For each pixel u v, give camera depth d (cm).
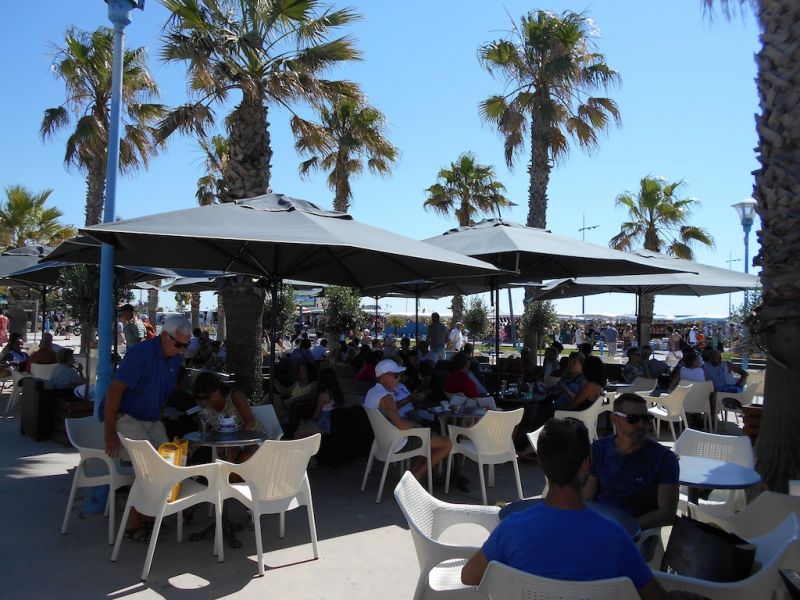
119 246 532
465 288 1286
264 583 413
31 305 2841
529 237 765
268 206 600
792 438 502
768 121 508
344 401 763
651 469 370
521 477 709
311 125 1152
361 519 550
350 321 1922
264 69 996
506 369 1399
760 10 519
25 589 396
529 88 1673
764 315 513
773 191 504
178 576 421
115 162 643
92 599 385
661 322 4959
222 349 1433
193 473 429
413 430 612
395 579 423
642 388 1012
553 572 227
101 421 541
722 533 309
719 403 1014
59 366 862
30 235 2550
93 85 1734
